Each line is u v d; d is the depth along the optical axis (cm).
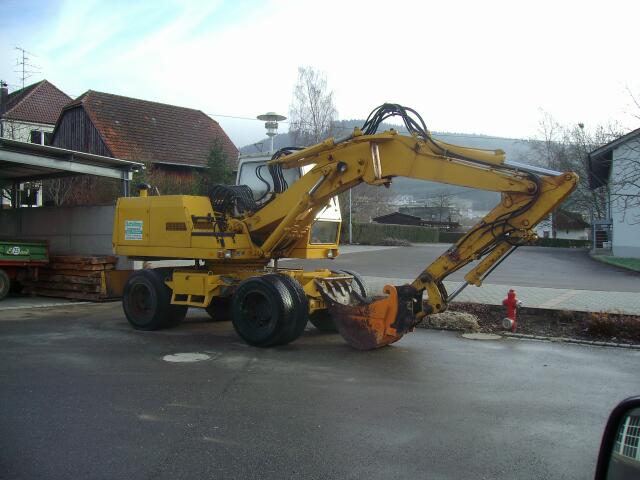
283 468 430
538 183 716
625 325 950
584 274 1950
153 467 430
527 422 534
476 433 504
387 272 1931
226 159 3042
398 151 804
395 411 565
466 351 850
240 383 665
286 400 600
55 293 1506
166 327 1045
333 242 1055
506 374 715
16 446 470
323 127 4709
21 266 1462
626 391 642
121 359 787
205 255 957
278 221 932
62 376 692
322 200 887
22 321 1124
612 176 2722
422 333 995
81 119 3166
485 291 1380
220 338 949
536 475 419
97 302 1419
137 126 3222
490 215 762
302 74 4781
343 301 924
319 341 923
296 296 858
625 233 2767
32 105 3797
